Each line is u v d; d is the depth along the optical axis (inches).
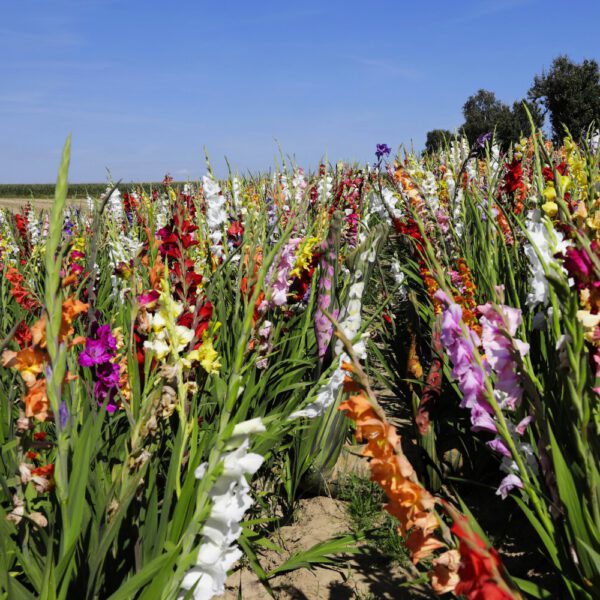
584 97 1163.9
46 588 72.3
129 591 72.2
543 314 96.1
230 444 66.0
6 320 179.9
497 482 151.1
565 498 77.9
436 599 116.5
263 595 122.3
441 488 151.6
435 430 155.5
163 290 102.0
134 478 78.7
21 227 307.0
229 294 179.0
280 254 146.0
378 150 296.2
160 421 96.1
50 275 67.0
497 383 80.0
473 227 233.8
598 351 77.9
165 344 101.5
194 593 69.7
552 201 92.5
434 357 148.4
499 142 315.9
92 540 87.0
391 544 133.6
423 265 197.8
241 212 193.0
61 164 65.7
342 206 261.0
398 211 291.3
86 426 89.4
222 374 141.3
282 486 159.5
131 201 369.4
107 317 190.1
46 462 108.5
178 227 118.8
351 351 62.0
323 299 152.7
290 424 146.7
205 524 67.6
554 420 100.3
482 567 48.8
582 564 78.2
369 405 59.9
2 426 119.7
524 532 133.3
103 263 251.9
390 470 59.8
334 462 158.1
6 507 98.0
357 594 119.6
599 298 72.3
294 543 139.7
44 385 70.2
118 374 111.1
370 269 153.9
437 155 429.1
